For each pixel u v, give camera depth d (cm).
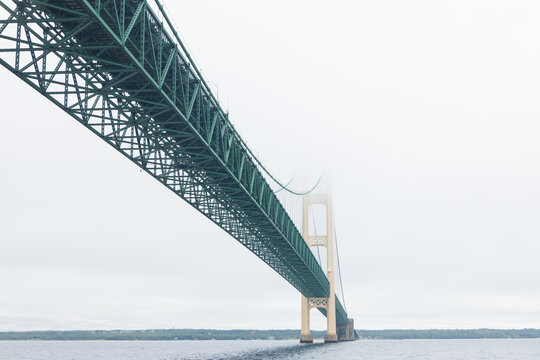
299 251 7694
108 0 2408
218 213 5550
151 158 3888
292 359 7612
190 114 3412
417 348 15175
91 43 2758
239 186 4462
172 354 12400
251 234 6250
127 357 11262
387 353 11006
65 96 2891
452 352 12388
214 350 14712
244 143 4488
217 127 3812
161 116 3562
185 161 4062
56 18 2334
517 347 16650
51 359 11062
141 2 2597
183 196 4744
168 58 2989
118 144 3494
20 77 2589
